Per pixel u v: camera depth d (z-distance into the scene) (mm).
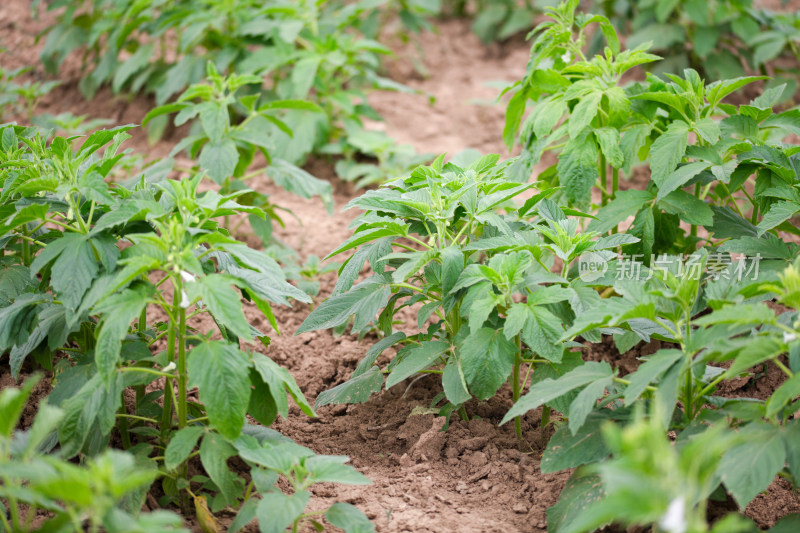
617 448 1796
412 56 7988
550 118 3930
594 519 1797
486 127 6867
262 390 2967
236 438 2645
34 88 6277
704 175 3721
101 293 2723
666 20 6754
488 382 2955
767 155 3553
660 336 3113
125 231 3023
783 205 3350
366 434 3602
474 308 2895
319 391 3939
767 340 2398
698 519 1872
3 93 6312
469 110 7164
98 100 7039
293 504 2488
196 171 5141
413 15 7457
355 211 5777
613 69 3969
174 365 2869
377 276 3506
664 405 2463
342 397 3482
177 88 6043
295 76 5703
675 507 1671
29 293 3164
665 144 3602
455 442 3461
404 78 7852
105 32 6723
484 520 2967
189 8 6352
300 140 5801
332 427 3676
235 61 6270
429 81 7832
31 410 3455
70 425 2662
